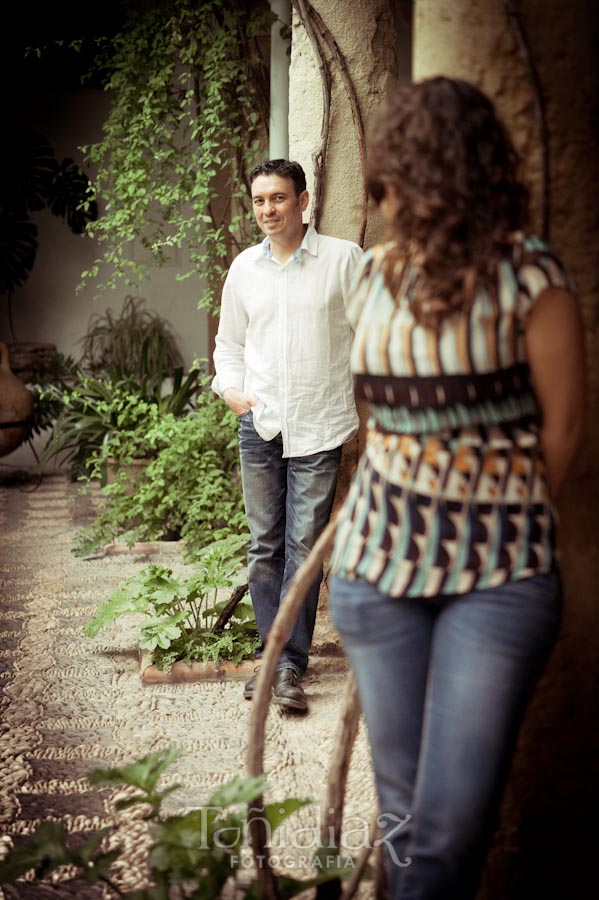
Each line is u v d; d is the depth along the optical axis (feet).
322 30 13.46
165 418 20.08
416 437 5.88
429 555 5.77
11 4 29.73
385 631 6.01
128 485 20.77
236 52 19.84
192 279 30.89
